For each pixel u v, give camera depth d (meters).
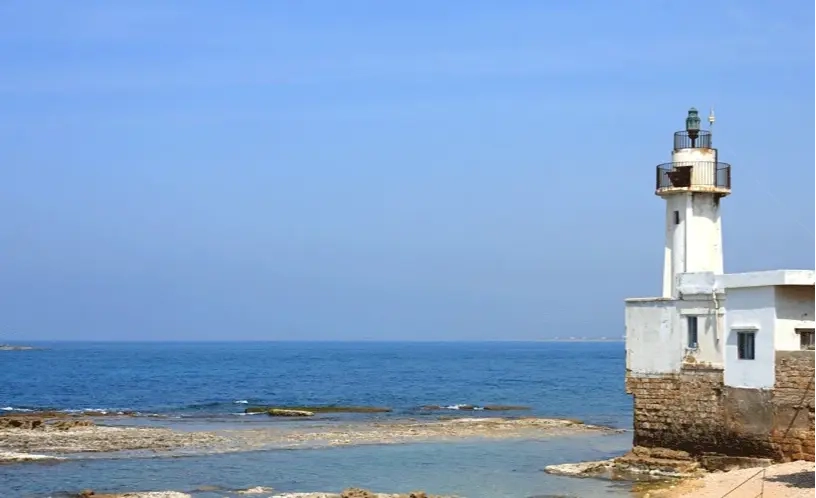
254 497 41.06
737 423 42.22
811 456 39.44
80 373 170.88
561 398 107.38
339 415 81.50
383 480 45.75
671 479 43.25
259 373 175.88
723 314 43.09
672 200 49.44
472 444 59.41
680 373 44.72
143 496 40.44
